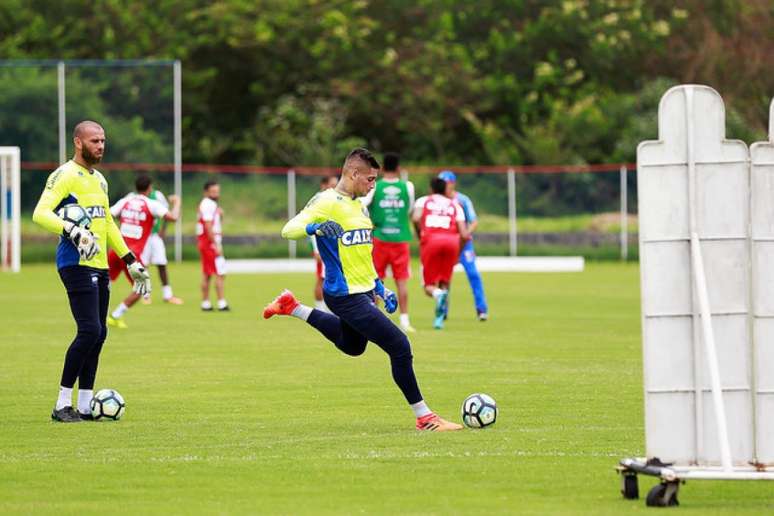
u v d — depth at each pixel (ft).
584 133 506.48
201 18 525.75
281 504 80.64
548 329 205.05
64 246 113.09
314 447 100.58
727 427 83.71
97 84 398.21
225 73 536.42
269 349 175.01
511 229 427.74
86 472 90.84
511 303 263.49
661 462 82.69
